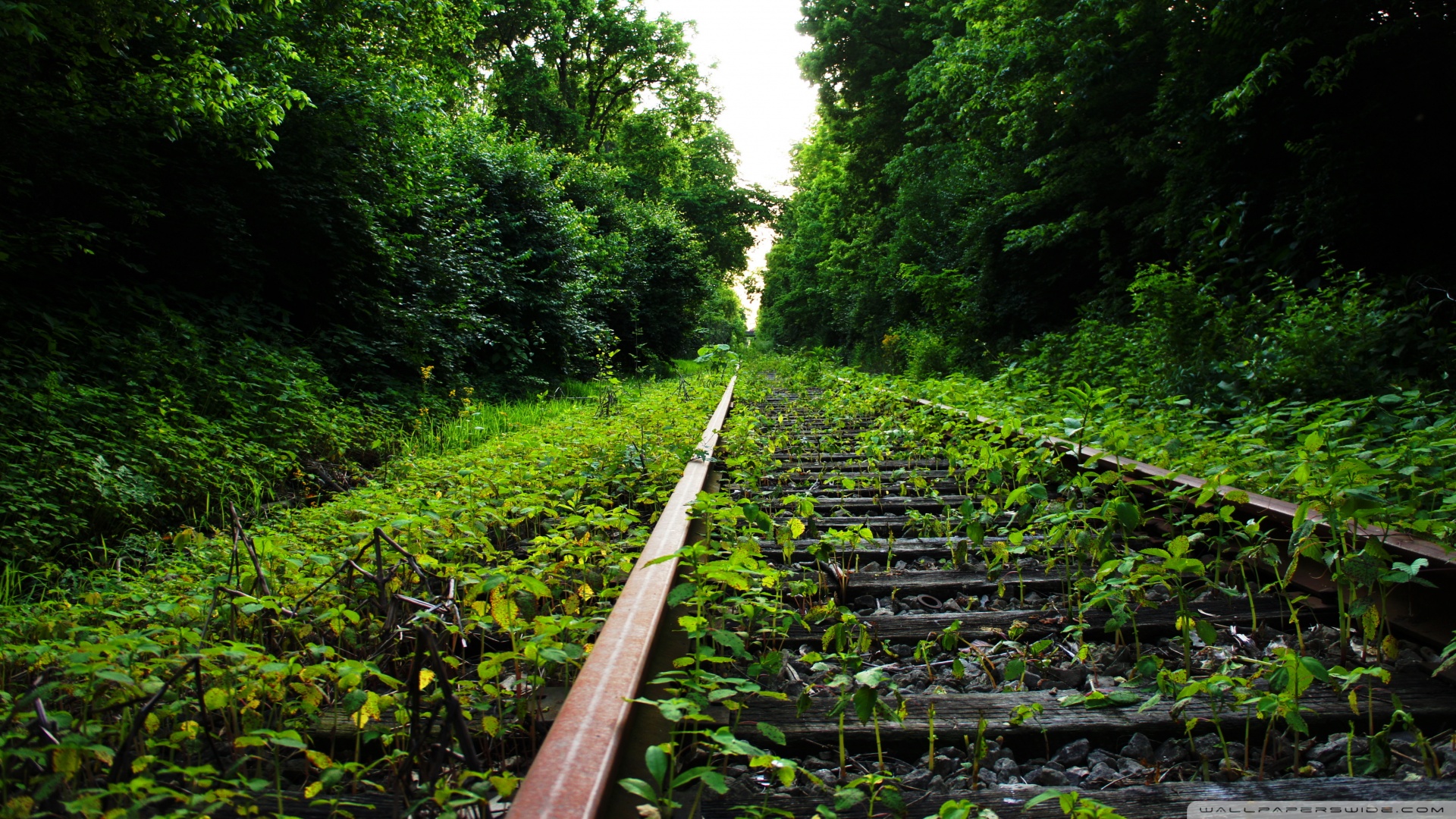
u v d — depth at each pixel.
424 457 6.81
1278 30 8.75
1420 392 5.37
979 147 16.88
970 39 17.06
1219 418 6.53
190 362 6.01
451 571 2.70
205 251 7.36
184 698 1.92
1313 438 3.02
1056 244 14.55
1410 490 3.27
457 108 15.68
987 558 3.44
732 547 2.90
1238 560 2.66
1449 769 1.68
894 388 10.29
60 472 4.13
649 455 5.43
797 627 2.71
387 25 9.38
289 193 7.73
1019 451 4.36
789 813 1.48
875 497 4.83
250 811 1.47
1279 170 10.06
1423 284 7.68
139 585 3.01
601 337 18.31
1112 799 1.56
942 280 17.72
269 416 6.13
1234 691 1.88
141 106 6.23
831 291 34.69
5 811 1.37
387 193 9.24
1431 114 8.17
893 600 3.02
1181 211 11.26
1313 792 1.57
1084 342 10.87
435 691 1.97
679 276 25.69
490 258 14.21
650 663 1.89
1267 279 9.49
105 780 1.64
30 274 5.89
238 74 6.98
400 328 9.54
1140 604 2.65
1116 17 11.73
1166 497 3.61
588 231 20.72
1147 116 12.28
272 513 4.90
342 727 1.97
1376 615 2.19
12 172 5.62
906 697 2.09
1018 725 1.92
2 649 1.98
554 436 6.23
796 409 10.62
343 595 2.80
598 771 1.31
